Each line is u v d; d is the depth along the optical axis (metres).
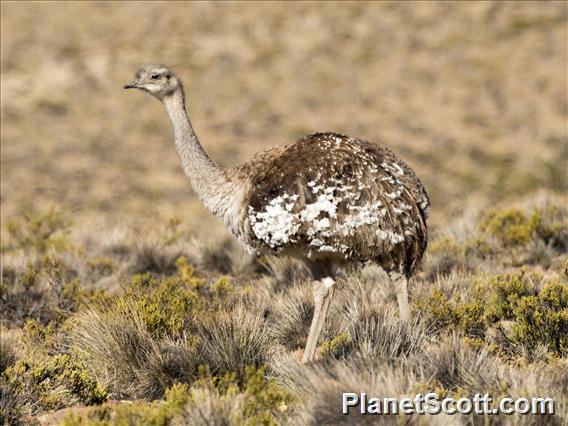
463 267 36.06
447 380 23.03
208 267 43.69
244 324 26.97
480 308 28.42
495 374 22.47
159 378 25.50
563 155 112.75
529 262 39.16
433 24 165.25
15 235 52.06
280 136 126.62
